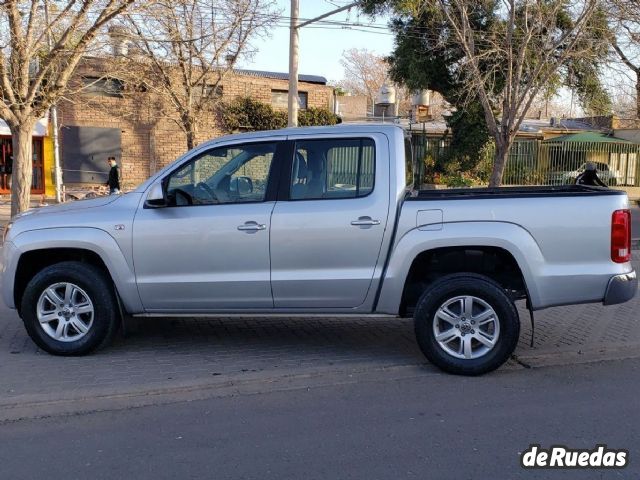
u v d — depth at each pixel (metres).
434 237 5.50
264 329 7.16
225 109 26.02
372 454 4.07
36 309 6.02
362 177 5.70
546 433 4.40
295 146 5.81
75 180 24.92
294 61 16.05
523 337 6.85
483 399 5.05
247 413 4.77
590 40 14.96
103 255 5.84
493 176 15.66
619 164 27.39
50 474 3.82
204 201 5.88
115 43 17.56
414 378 5.57
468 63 16.23
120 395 5.11
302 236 5.65
